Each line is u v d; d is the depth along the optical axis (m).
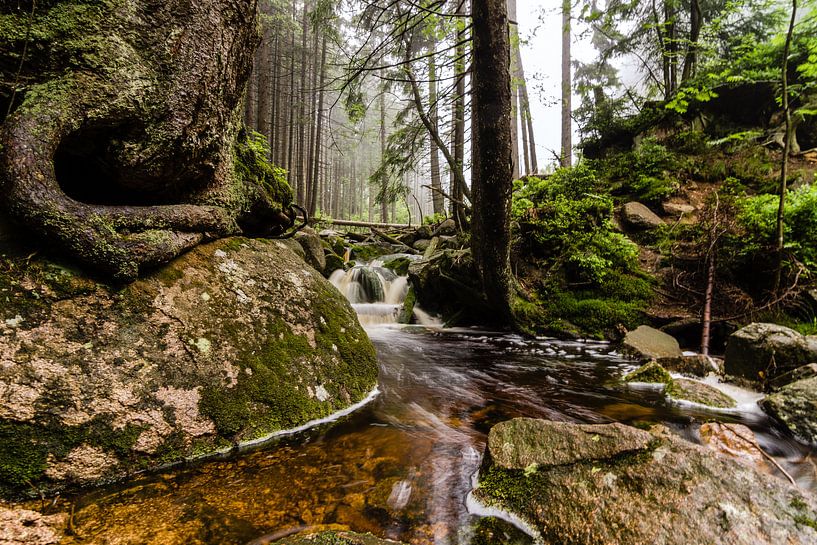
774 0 5.29
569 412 3.02
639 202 8.02
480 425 2.70
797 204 5.05
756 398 3.27
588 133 11.70
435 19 6.49
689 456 1.54
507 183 5.09
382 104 20.30
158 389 1.86
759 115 9.01
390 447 2.21
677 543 1.25
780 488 1.38
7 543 1.20
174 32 2.28
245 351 2.30
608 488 1.51
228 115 2.95
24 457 1.46
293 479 1.81
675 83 10.91
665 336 5.18
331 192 38.25
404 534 1.48
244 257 2.80
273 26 16.47
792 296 4.76
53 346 1.65
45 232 1.72
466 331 7.17
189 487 1.67
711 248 5.43
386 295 9.77
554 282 6.78
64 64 1.90
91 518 1.40
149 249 2.05
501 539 1.45
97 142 2.08
